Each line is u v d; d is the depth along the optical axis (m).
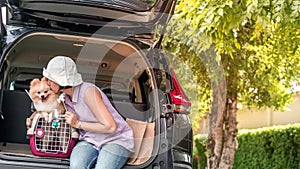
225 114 8.91
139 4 4.38
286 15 5.76
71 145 3.89
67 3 4.23
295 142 9.92
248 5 5.92
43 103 3.89
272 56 8.41
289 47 7.32
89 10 4.32
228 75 8.48
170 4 4.29
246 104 9.82
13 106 4.34
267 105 9.27
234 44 7.65
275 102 9.26
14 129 4.34
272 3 5.87
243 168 10.77
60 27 4.40
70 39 4.52
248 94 9.21
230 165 8.96
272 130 10.35
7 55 4.12
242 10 6.19
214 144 9.14
